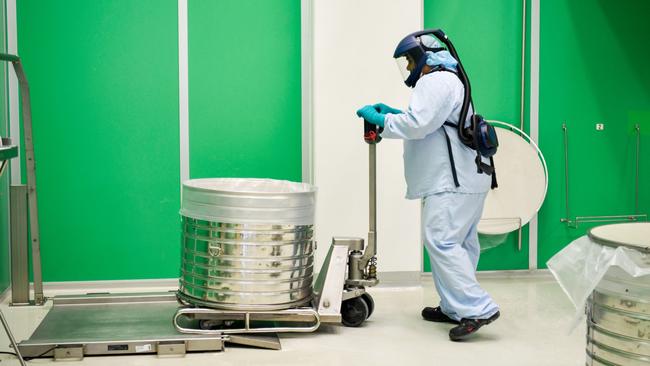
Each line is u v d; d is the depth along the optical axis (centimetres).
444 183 347
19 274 398
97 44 430
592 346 206
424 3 457
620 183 487
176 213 446
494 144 344
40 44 425
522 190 461
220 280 334
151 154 441
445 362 315
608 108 481
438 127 342
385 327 367
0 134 407
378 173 441
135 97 436
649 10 479
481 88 468
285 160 452
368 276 365
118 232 441
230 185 376
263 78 446
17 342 330
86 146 434
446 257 346
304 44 447
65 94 430
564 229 484
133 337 327
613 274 194
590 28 475
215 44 441
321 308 347
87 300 387
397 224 445
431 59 349
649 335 188
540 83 473
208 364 311
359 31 432
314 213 354
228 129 446
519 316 389
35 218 397
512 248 479
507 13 465
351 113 435
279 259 336
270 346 332
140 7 432
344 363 313
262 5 443
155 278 447
